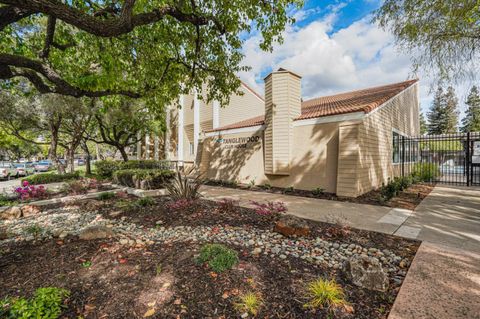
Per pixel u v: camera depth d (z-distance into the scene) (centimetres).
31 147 2702
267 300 205
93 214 555
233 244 339
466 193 794
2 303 189
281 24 563
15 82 743
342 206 606
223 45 687
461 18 590
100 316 189
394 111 1028
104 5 544
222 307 198
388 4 706
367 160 757
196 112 1705
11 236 399
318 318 184
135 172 892
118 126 1625
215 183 1123
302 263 278
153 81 706
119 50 646
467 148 1015
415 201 661
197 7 548
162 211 525
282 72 875
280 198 724
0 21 347
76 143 1474
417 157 1414
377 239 363
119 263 276
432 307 194
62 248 323
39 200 696
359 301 207
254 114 1409
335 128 763
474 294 212
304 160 840
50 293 199
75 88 484
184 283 231
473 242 349
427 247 325
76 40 600
